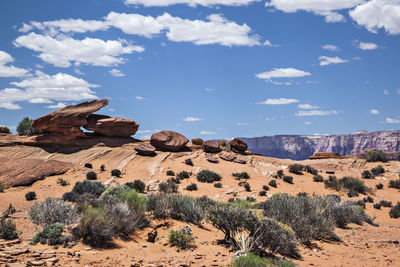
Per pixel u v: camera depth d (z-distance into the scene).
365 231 18.11
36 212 13.24
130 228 11.20
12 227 10.79
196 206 14.73
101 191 26.41
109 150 47.28
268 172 46.44
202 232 12.76
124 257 8.55
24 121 54.84
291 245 10.65
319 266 9.18
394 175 47.94
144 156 48.03
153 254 9.32
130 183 32.38
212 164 48.00
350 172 50.06
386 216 27.58
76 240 9.36
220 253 9.76
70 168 39.62
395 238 16.11
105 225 9.77
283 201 14.71
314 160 56.78
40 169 37.16
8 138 48.56
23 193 29.53
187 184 37.50
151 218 13.56
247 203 21.06
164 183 33.88
